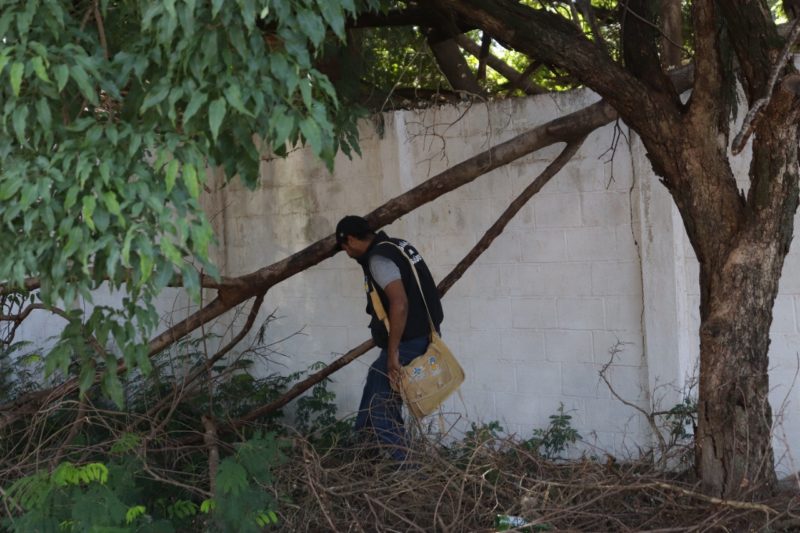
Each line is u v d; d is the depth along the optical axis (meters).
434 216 6.25
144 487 4.44
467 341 6.19
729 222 4.36
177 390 6.07
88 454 4.84
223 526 3.86
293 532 4.34
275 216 7.01
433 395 5.12
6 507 4.01
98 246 2.90
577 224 5.80
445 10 5.08
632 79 4.46
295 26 3.09
